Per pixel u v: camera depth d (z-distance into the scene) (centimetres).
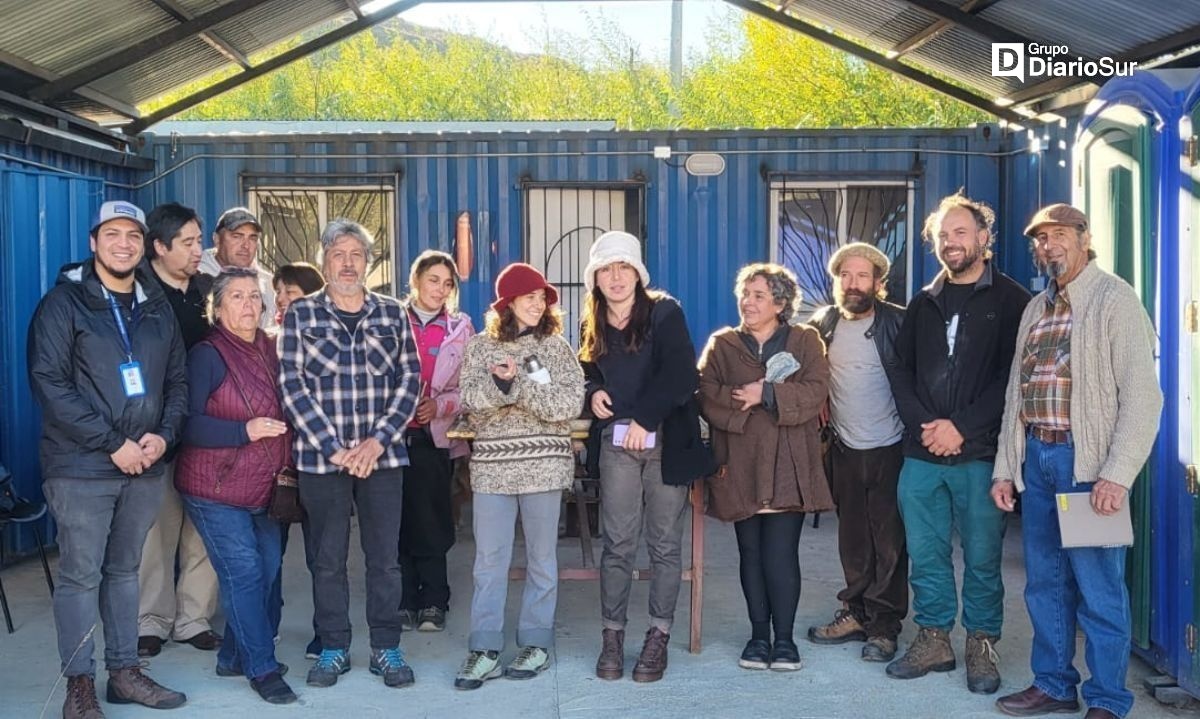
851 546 496
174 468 461
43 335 395
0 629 530
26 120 686
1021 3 631
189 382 433
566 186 823
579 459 561
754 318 468
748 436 462
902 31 775
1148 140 450
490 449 451
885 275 496
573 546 705
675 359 450
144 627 489
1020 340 421
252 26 754
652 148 824
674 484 450
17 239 644
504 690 449
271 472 437
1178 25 597
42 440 405
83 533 399
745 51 2234
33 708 430
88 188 732
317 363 437
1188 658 420
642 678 457
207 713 424
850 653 493
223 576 436
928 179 827
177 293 469
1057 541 414
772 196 826
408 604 533
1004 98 808
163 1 639
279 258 829
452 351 525
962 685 452
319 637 481
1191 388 418
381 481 450
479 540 456
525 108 2600
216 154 821
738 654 491
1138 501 458
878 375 479
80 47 665
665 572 462
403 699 439
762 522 476
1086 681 410
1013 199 815
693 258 828
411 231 826
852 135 823
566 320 832
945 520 460
